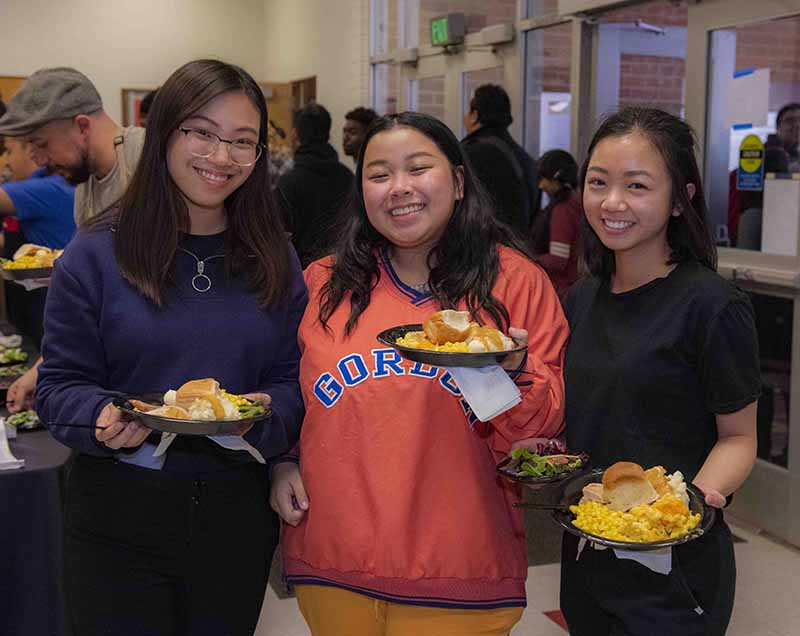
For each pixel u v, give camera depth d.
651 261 1.64
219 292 1.64
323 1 8.37
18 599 2.06
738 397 1.53
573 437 1.68
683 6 4.07
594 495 1.46
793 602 3.02
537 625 2.85
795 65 3.34
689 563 1.58
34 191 3.12
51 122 2.47
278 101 9.39
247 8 9.95
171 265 1.61
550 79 5.16
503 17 5.59
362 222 1.72
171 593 1.65
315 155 4.52
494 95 4.38
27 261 2.68
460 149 1.67
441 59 6.35
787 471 3.49
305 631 2.81
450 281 1.65
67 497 1.68
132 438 1.49
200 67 1.55
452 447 1.58
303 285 1.75
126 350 1.58
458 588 1.57
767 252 3.54
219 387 1.59
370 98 7.64
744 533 3.62
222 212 1.68
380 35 7.47
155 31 9.59
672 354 1.56
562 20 4.84
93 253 1.59
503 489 1.66
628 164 1.55
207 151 1.53
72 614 1.66
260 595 1.74
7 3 9.01
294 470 1.73
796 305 3.37
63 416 1.53
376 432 1.57
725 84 3.70
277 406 1.65
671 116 1.60
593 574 1.64
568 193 4.25
